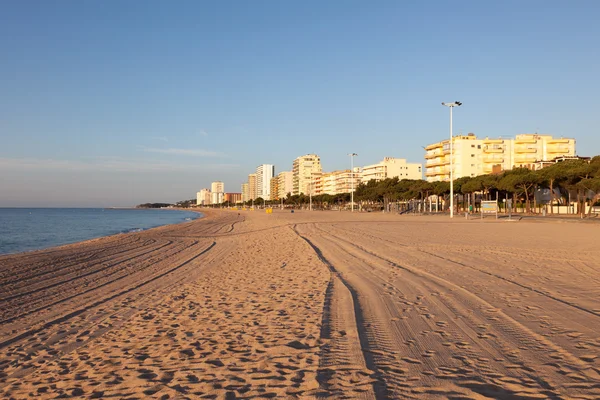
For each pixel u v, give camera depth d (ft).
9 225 231.91
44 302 35.99
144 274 50.70
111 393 16.35
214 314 28.78
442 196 301.22
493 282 35.94
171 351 21.22
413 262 49.60
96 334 25.36
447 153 353.51
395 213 275.18
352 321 25.03
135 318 28.86
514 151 357.00
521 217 178.50
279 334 23.16
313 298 32.22
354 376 16.74
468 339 20.99
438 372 16.89
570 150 360.48
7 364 20.65
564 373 16.49
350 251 63.93
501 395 14.69
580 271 41.19
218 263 58.34
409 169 536.42
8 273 52.60
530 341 20.42
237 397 15.34
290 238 92.94
